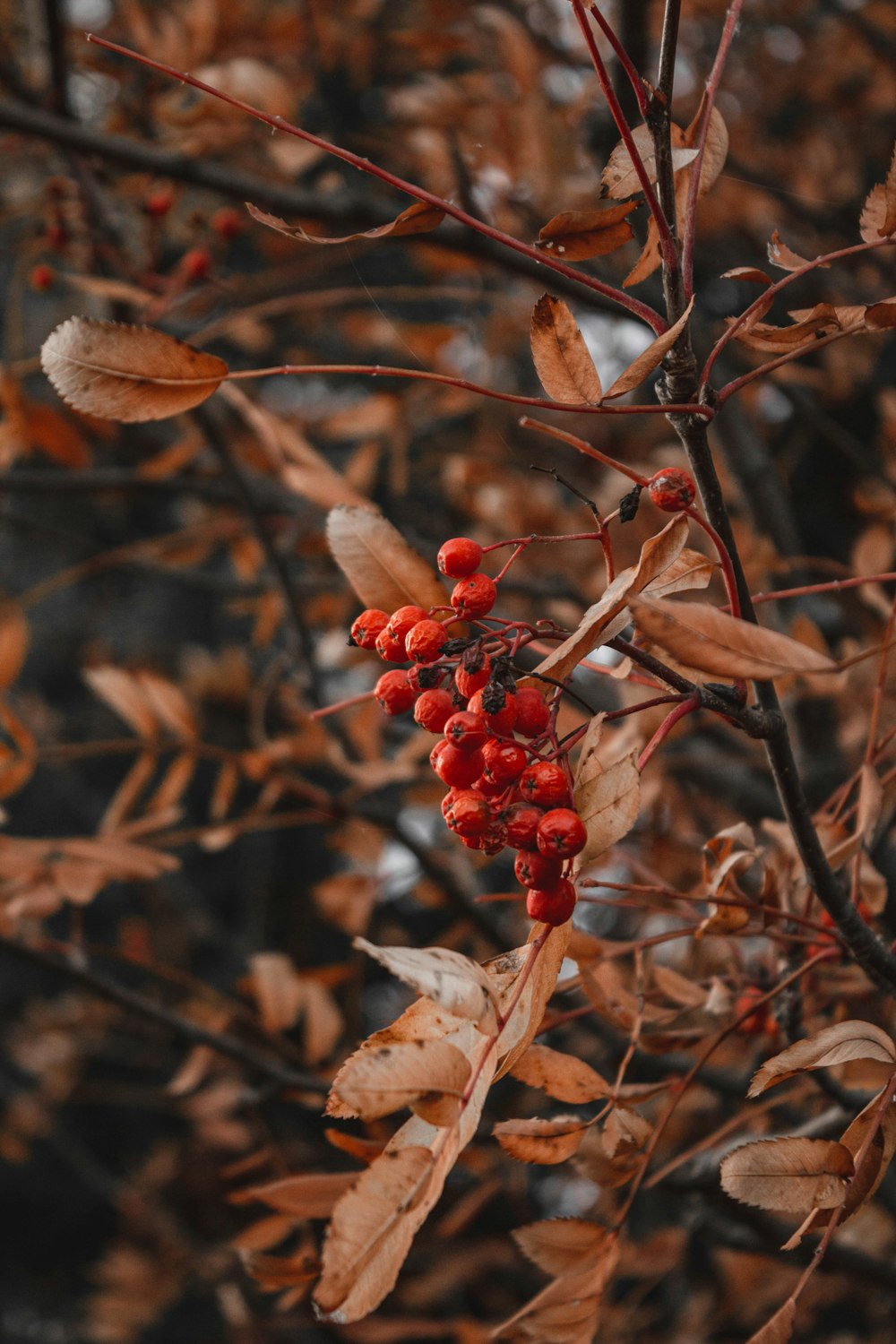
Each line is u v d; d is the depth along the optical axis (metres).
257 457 1.28
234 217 1.10
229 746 1.67
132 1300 2.03
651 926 0.87
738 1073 0.90
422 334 1.24
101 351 0.55
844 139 1.54
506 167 1.09
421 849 1.02
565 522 1.31
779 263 0.59
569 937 0.54
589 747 0.55
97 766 3.33
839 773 1.06
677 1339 1.42
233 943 2.09
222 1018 0.95
